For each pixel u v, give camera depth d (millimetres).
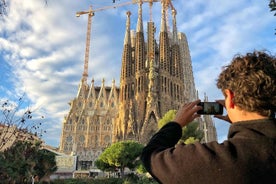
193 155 2043
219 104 2742
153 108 129500
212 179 1907
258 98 2119
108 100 155250
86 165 125000
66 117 144750
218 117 2764
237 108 2283
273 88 2127
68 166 73188
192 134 64062
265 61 2299
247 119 2232
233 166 1907
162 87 137625
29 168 18719
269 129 2080
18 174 16266
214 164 1943
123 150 68688
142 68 143750
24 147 16734
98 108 151750
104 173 97625
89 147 137750
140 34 151375
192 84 171000
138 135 127500
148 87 138000
